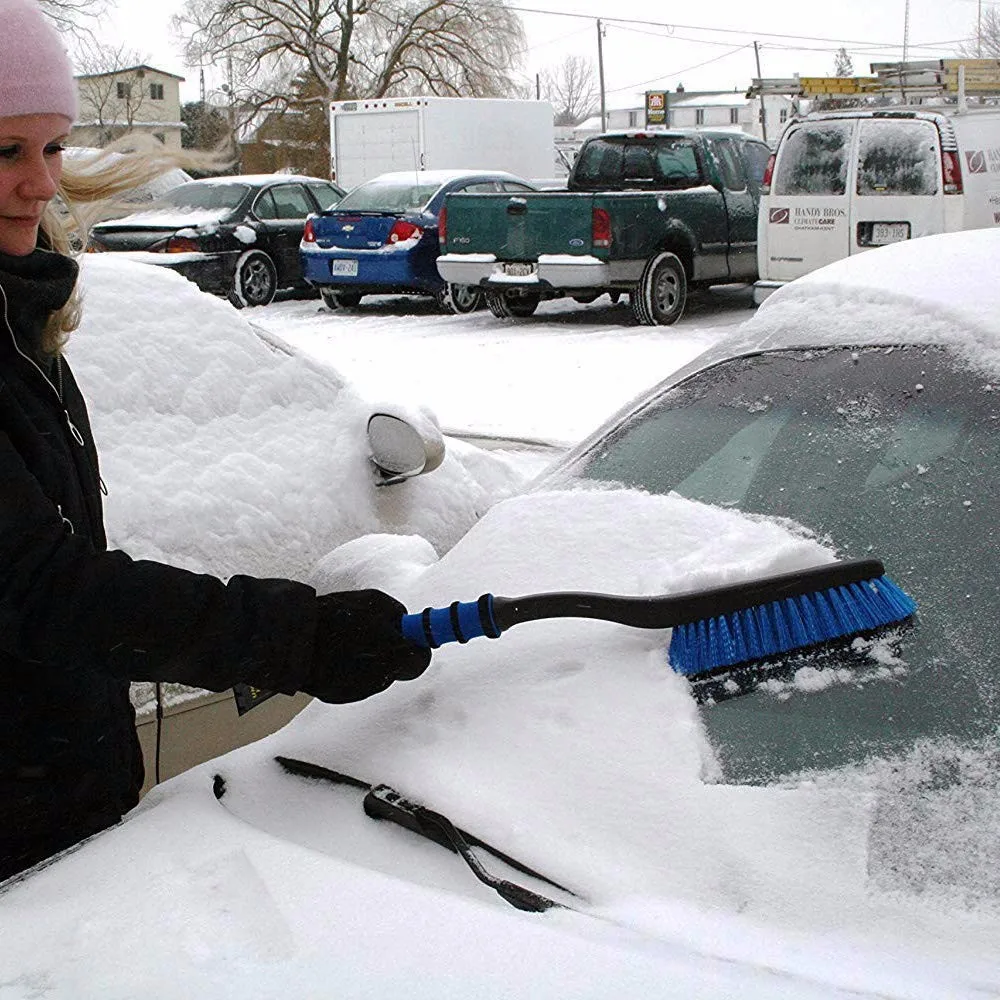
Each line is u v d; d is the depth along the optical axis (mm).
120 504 2918
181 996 1260
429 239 14156
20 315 1709
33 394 1770
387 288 14375
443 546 3525
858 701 1652
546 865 1497
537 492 2268
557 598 1704
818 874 1443
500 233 12992
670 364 10445
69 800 1791
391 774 1709
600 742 1649
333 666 1689
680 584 1779
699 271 13289
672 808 1543
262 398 3344
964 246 2361
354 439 3424
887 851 1466
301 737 1892
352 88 37906
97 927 1384
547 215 12664
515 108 21359
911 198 11188
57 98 1631
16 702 1718
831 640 1717
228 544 3062
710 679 1713
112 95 29359
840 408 2113
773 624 1711
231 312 3459
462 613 1709
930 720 1612
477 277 13164
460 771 1664
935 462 1950
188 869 1498
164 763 2865
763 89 12914
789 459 2064
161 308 3316
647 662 1750
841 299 2328
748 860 1465
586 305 14977
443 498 3574
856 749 1595
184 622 1595
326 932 1356
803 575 1718
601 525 2033
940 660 1679
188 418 3184
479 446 5605
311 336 12688
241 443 3232
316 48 37281
